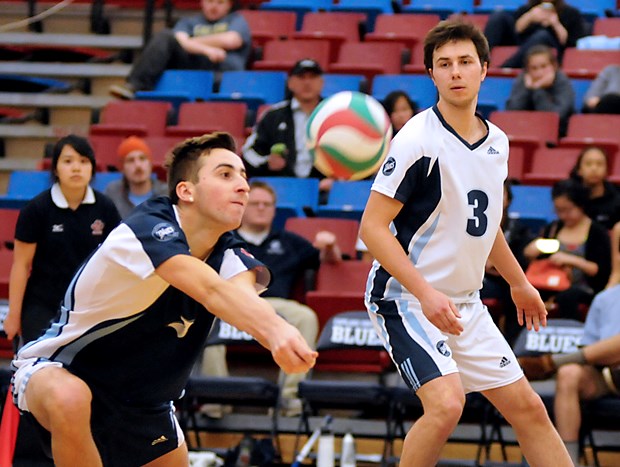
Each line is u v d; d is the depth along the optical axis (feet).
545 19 88.84
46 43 101.14
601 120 76.13
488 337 35.45
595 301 53.31
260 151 72.84
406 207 34.76
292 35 94.02
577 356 51.06
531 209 67.36
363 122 41.98
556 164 72.13
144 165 66.23
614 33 92.27
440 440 33.45
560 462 35.06
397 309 35.01
